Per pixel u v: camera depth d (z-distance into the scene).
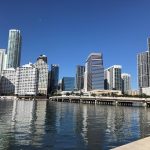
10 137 37.34
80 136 39.38
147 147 18.09
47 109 119.62
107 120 68.00
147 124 59.34
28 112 94.62
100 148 31.05
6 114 80.62
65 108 132.12
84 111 107.69
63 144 32.88
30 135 39.59
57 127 50.09
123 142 35.31
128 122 63.84
